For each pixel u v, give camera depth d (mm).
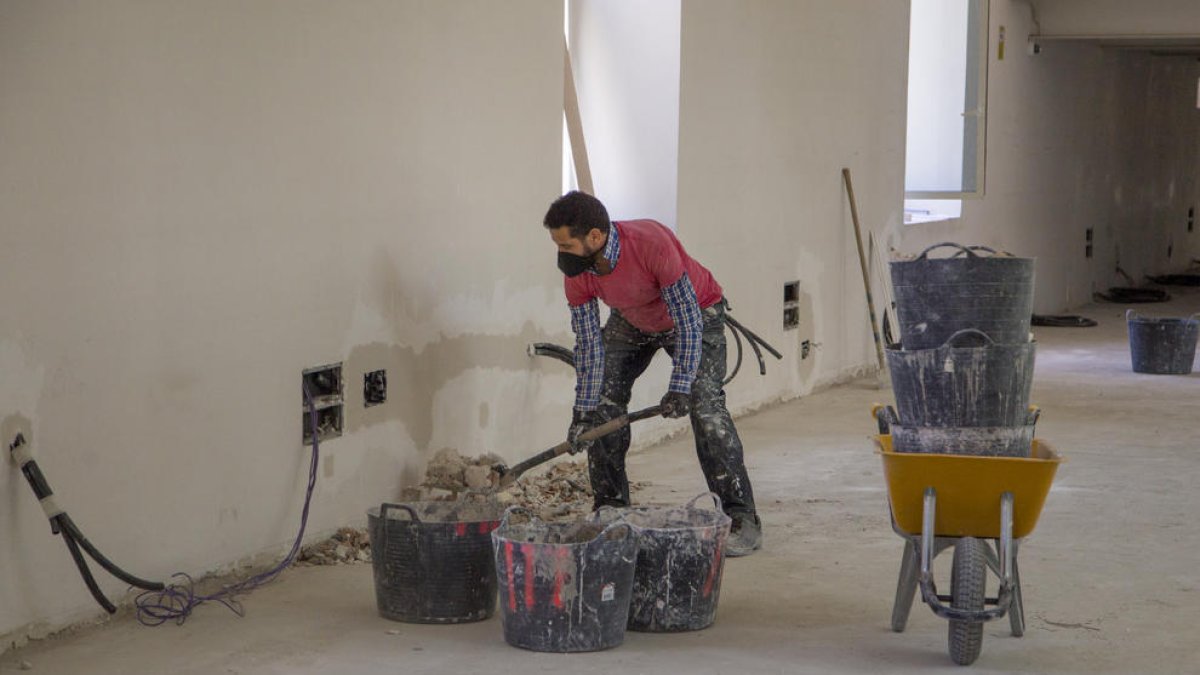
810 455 7066
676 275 4746
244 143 4527
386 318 5270
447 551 4113
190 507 4438
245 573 4672
